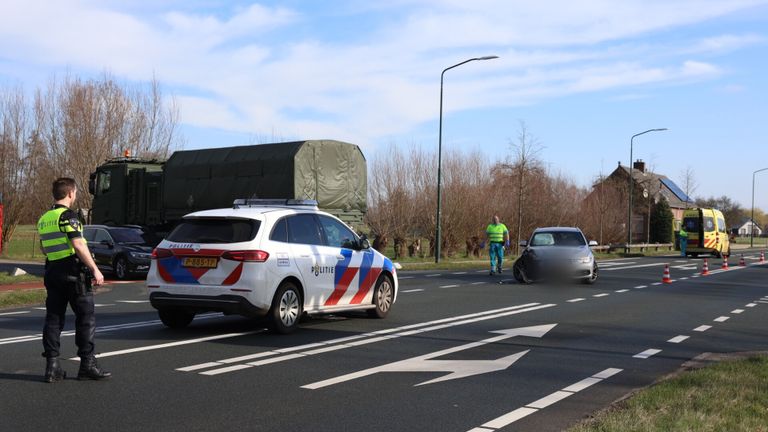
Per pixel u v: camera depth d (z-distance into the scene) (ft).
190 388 21.13
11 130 121.39
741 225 481.87
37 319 37.04
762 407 18.74
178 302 30.73
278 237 31.73
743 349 29.63
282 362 25.31
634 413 18.04
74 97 120.57
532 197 139.23
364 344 29.43
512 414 18.76
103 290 54.60
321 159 59.06
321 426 17.42
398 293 53.52
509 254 136.05
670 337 32.78
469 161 134.51
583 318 39.27
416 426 17.54
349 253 35.78
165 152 127.44
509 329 34.42
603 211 170.30
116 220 75.92
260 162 59.62
